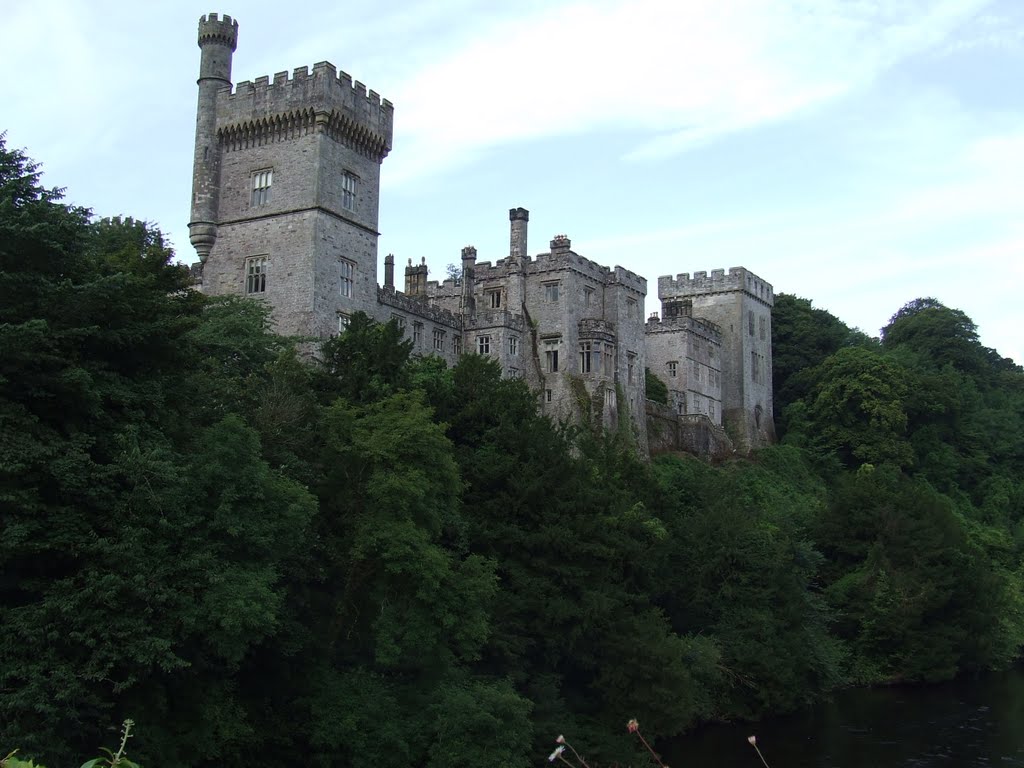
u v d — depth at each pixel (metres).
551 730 43.41
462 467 48.53
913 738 53.72
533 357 87.62
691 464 95.25
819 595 71.69
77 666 27.72
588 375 87.50
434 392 51.97
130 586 28.12
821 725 56.75
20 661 26.70
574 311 88.00
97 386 30.33
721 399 115.56
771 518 76.62
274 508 33.50
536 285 88.88
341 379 46.84
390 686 39.00
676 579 58.84
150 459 29.41
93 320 31.38
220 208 68.50
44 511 28.55
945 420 116.19
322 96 65.38
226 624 29.30
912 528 74.25
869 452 108.06
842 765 48.31
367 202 70.25
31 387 28.62
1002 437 121.56
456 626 38.75
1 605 28.12
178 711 31.78
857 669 69.44
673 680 48.81
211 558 30.52
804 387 122.69
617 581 51.84
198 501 32.38
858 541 75.44
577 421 83.75
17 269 30.05
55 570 29.56
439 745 36.84
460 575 39.72
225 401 40.88
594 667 48.62
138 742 29.34
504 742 37.53
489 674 43.47
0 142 31.06
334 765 36.59
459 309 88.00
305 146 65.88
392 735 36.25
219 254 68.12
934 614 72.62
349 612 40.25
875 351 130.00
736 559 60.94
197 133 69.00
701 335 110.62
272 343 54.75
